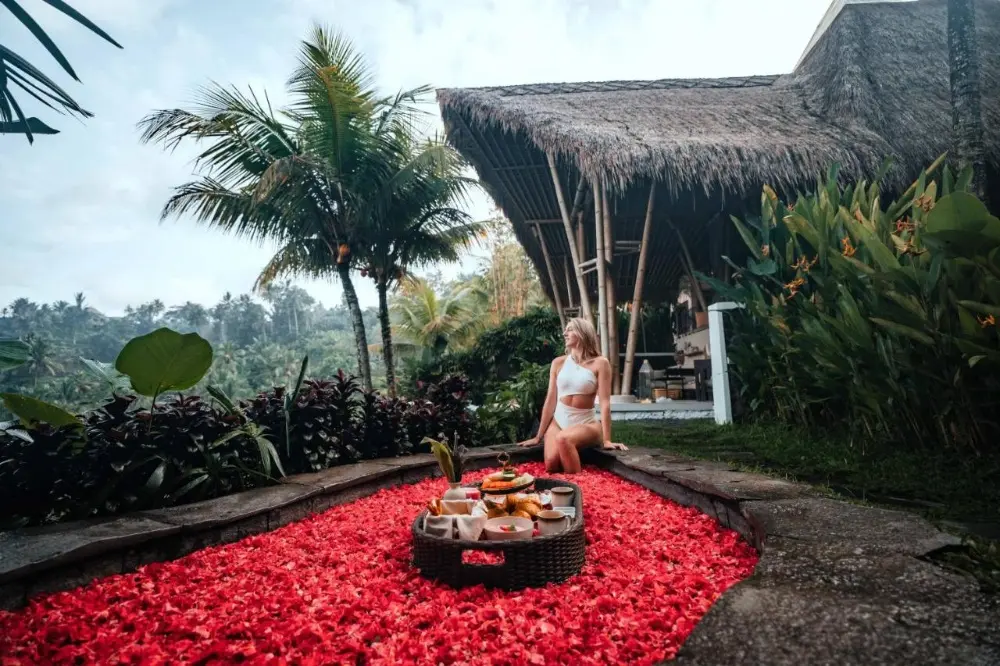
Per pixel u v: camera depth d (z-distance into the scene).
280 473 3.70
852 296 3.87
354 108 9.55
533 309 18.19
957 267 3.08
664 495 3.41
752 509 2.30
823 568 1.58
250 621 1.80
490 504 2.36
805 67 10.01
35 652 1.61
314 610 1.85
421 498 3.77
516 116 7.80
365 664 1.53
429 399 5.69
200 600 2.00
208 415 3.26
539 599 1.92
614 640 1.58
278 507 3.00
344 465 4.26
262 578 2.24
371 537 2.80
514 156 9.77
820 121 7.86
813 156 6.54
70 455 2.74
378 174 10.39
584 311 9.20
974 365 3.07
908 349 3.40
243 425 3.50
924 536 1.81
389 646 1.59
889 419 3.80
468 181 11.43
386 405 4.85
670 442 4.83
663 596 1.88
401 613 1.86
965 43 4.19
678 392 9.20
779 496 2.54
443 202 11.84
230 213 10.51
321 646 1.58
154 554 2.41
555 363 4.89
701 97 9.55
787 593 1.42
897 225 3.60
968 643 1.12
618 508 3.17
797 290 4.64
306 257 11.89
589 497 3.44
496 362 17.08
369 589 2.08
